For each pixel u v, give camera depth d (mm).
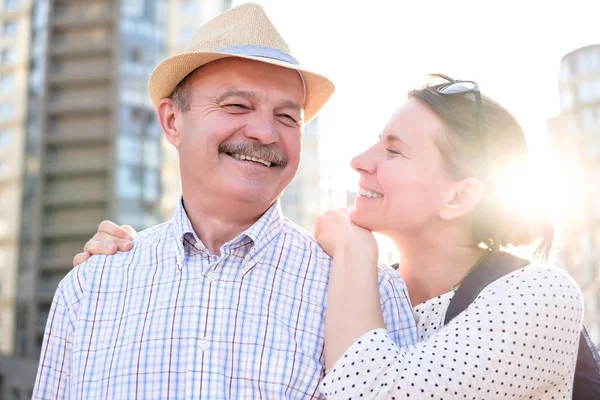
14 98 54156
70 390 2197
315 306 2242
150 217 50781
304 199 74312
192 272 2229
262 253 2250
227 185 2242
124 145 50875
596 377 2332
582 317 2232
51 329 2289
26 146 53062
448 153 2361
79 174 51281
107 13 52250
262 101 2281
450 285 2492
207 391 2057
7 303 51750
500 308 2100
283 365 2115
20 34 55312
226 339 2127
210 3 54094
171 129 2508
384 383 1990
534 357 2057
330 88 2496
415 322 2324
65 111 52062
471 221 2449
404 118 2438
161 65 2320
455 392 1979
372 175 2445
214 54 2248
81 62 52844
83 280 2312
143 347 2141
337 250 2293
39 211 51281
